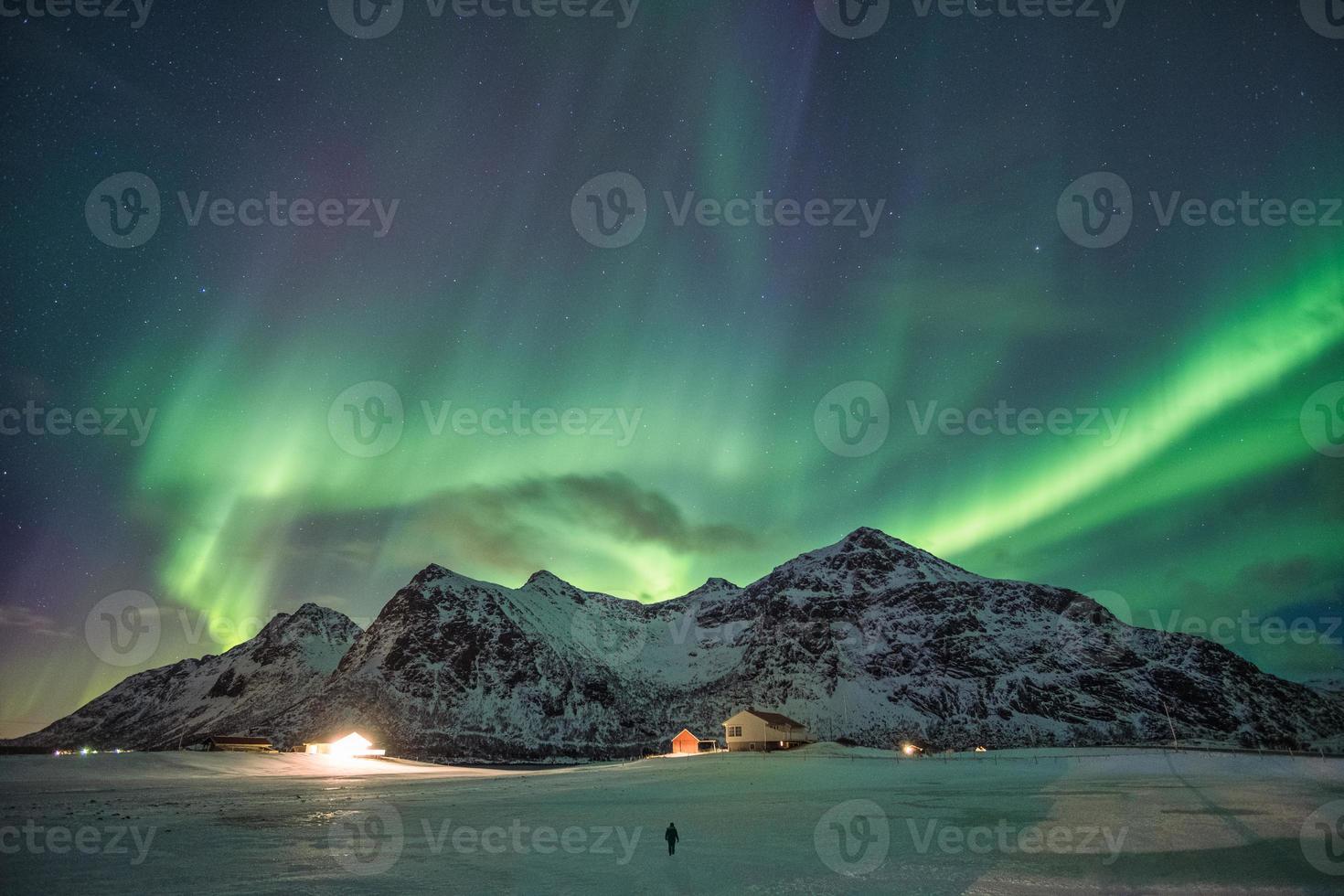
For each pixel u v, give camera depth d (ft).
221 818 166.61
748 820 163.32
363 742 533.55
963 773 288.30
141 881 101.55
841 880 100.89
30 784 256.93
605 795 229.04
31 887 98.68
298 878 103.91
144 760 345.31
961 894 92.79
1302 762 321.52
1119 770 286.46
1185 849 119.55
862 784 254.68
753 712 500.33
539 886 99.25
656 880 102.68
